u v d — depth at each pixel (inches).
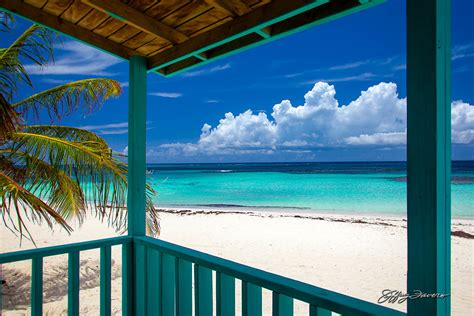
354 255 464.8
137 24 81.9
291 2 69.0
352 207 973.8
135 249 92.2
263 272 61.7
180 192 1243.2
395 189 1051.9
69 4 81.1
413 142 46.4
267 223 707.4
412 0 47.6
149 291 87.1
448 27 46.4
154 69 102.0
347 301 49.8
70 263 81.5
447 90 45.7
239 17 79.1
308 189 1141.7
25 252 74.4
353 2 66.9
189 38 90.7
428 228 44.4
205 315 72.3
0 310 240.4
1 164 224.8
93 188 207.5
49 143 210.2
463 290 352.8
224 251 495.2
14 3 80.3
